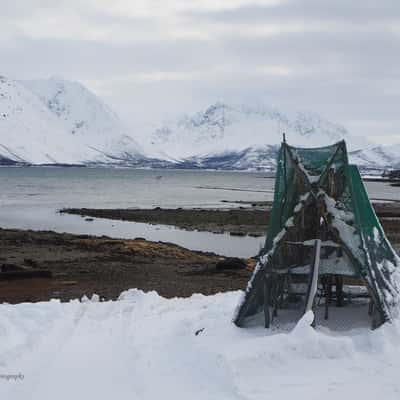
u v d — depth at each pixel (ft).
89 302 41.55
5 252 79.00
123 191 299.58
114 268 65.46
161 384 24.64
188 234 115.03
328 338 27.30
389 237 105.60
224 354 26.03
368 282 30.45
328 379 24.44
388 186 407.23
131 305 39.58
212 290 52.47
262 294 32.07
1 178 442.91
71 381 25.00
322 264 31.99
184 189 334.85
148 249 81.82
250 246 98.53
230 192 304.09
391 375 24.79
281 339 27.27
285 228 31.68
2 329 31.32
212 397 23.08
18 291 50.88
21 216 149.79
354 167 35.55
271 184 438.81
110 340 31.27
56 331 32.76
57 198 231.09
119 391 23.93
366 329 29.78
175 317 36.14
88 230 120.47
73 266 66.74
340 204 32.01
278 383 24.11
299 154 33.53
